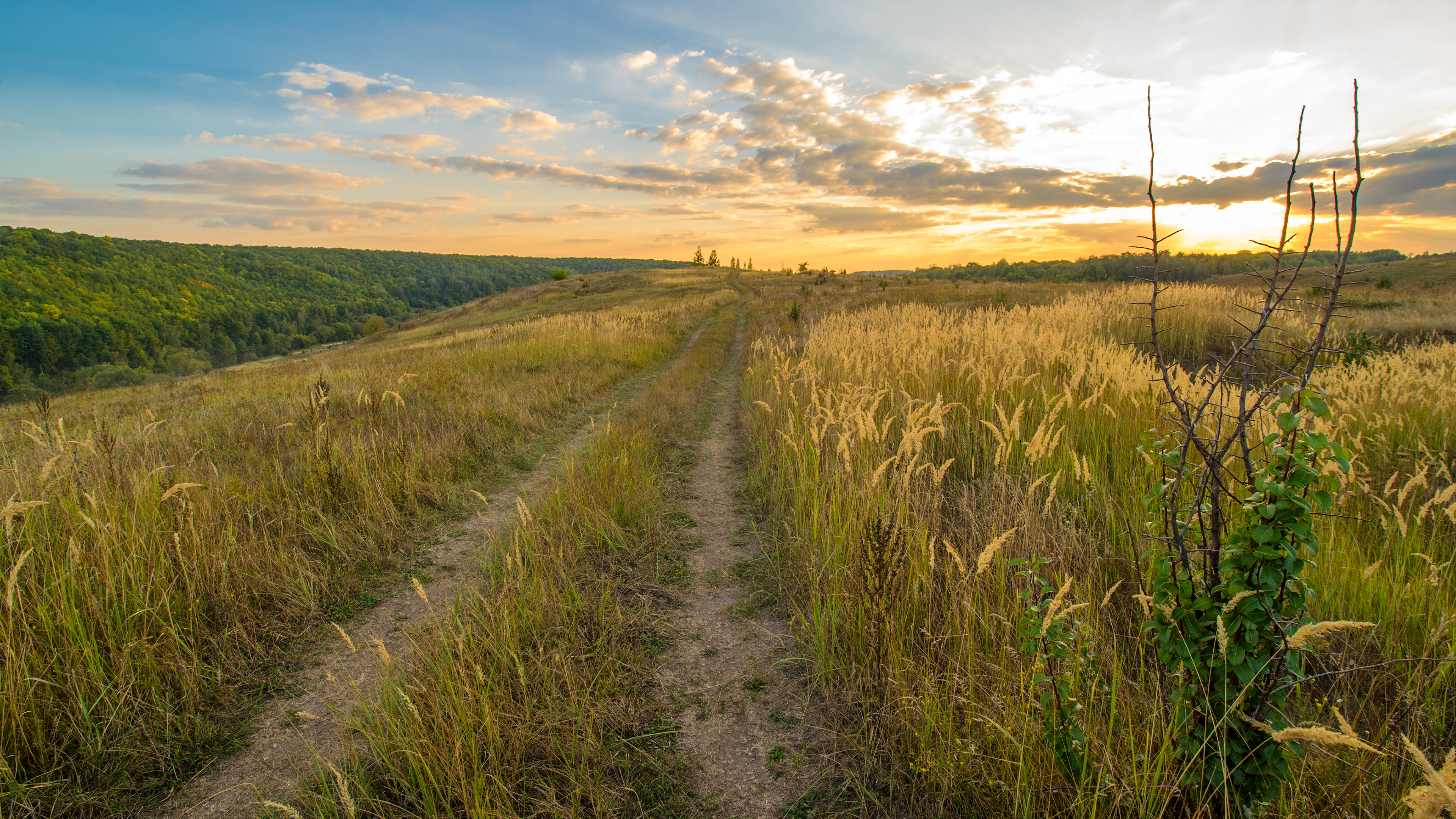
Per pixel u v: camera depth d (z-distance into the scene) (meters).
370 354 24.02
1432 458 4.76
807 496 5.00
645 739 2.75
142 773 2.61
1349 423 5.52
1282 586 1.92
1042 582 2.62
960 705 2.55
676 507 5.83
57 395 58.66
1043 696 2.21
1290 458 1.88
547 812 2.31
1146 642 2.77
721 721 2.89
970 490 4.75
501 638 3.14
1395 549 3.31
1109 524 3.87
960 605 2.97
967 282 52.94
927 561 3.33
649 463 6.87
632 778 2.53
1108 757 2.07
